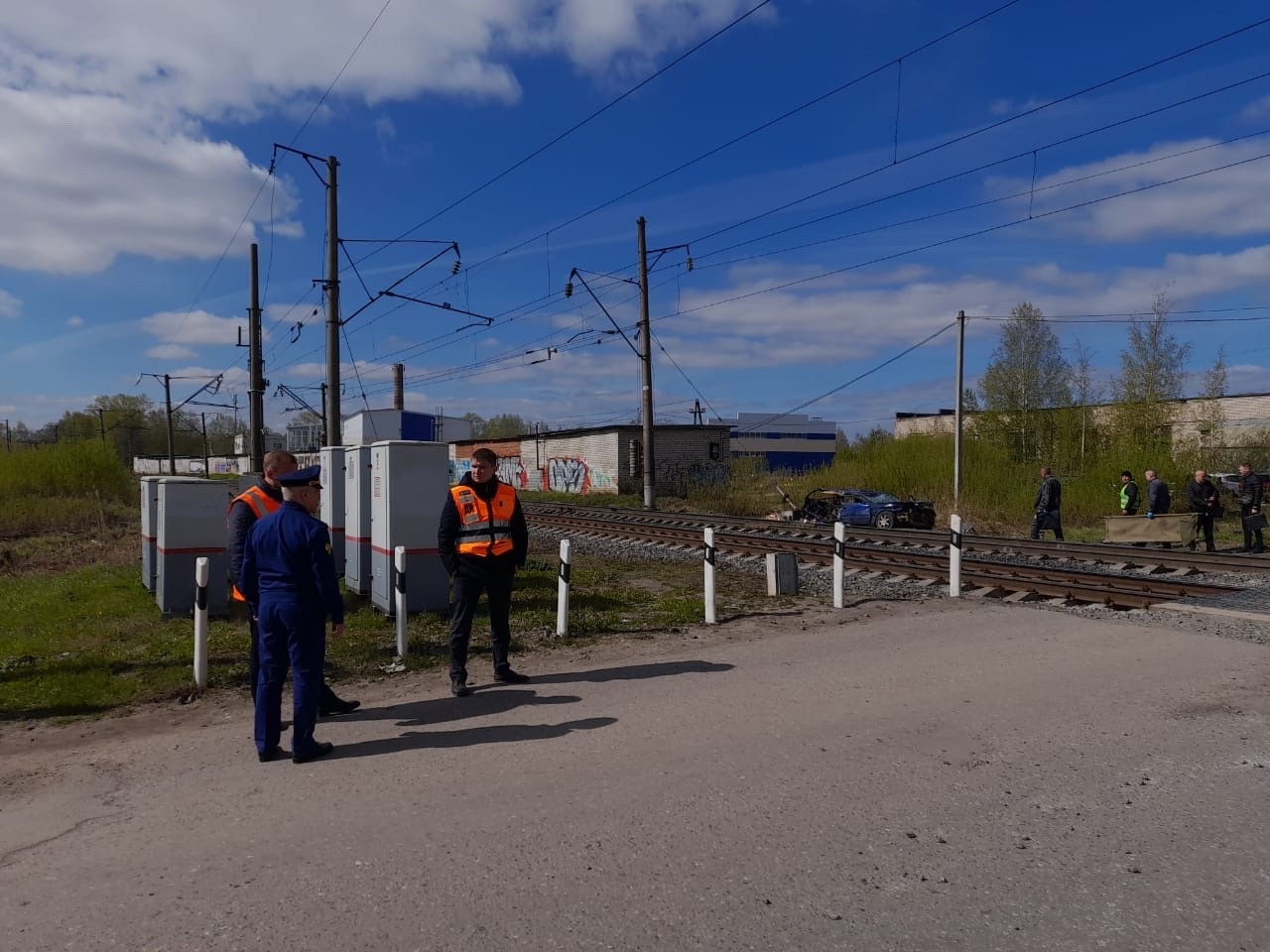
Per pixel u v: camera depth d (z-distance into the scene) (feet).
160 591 34.73
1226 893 10.94
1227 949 9.75
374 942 10.09
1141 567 47.91
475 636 28.45
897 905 10.77
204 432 209.77
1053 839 12.54
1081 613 30.30
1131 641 25.18
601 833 12.94
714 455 143.74
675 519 88.79
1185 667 21.95
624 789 14.61
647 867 11.85
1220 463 95.96
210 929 10.42
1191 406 100.78
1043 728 17.40
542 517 89.66
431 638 28.09
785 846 12.42
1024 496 86.12
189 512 34.12
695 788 14.58
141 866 12.21
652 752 16.42
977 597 35.09
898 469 98.32
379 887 11.43
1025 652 24.04
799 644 25.90
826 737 17.07
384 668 24.36
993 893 11.03
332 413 64.85
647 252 102.99
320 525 17.10
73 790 15.46
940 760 15.75
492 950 9.89
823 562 48.42
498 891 11.27
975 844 12.42
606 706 19.62
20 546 71.10
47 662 25.81
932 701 19.36
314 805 14.33
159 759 17.15
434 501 32.24
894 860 11.96
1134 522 60.29
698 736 17.28
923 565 45.14
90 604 37.81
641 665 23.65
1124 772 15.06
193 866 12.16
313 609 16.88
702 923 10.41
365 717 19.57
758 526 78.43
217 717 20.26
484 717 19.17
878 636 26.76
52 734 19.21
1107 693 19.76
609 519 88.28
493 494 21.61
